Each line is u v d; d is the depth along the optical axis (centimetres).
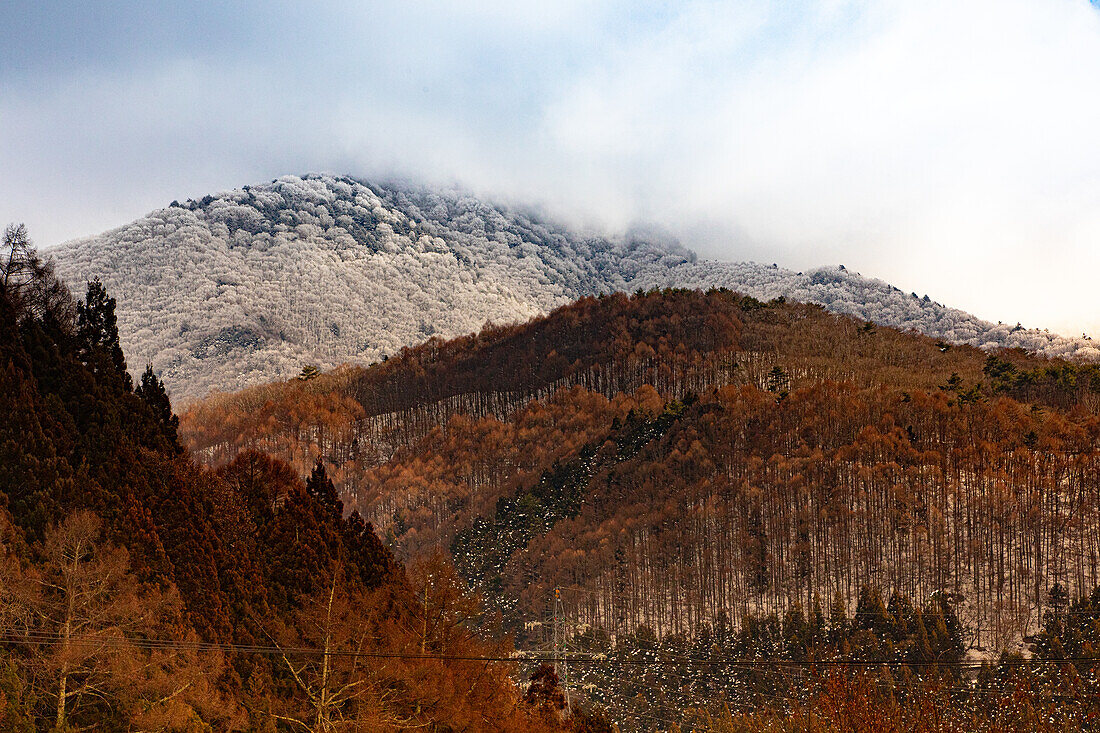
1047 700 9694
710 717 10612
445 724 4919
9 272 6581
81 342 6694
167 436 6925
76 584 4066
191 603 5200
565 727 6631
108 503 5250
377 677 4741
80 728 3838
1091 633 10912
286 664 5109
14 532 4472
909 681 10388
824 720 9688
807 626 12106
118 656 4000
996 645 11931
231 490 6700
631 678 11806
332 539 6594
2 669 3831
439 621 5350
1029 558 13725
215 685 4525
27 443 5169
